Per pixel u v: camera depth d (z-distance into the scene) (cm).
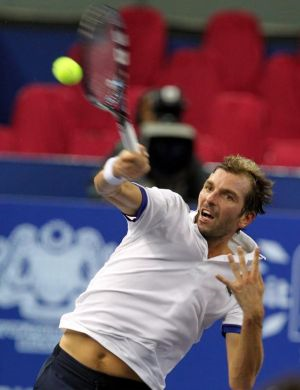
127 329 1229
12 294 1934
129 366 1231
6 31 2920
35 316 1930
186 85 2722
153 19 2777
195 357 1923
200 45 2938
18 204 1938
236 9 3072
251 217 1274
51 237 1936
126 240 1255
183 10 3066
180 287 1237
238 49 2769
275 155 2542
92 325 1234
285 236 1931
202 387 1923
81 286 1933
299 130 2734
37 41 2925
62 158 2411
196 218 1278
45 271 1934
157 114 2261
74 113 2619
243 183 1248
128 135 1125
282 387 710
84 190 2152
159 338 1235
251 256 1286
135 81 2752
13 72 2917
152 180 2059
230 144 2538
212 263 1245
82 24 1144
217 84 2727
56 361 1255
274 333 1930
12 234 1936
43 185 2150
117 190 1150
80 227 1936
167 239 1225
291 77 2752
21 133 2559
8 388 1930
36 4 3030
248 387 1245
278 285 1930
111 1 3052
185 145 2048
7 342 1931
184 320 1243
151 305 1233
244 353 1221
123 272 1239
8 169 2145
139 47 2759
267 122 2697
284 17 3056
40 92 2584
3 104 2912
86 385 1234
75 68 1259
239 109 2556
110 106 1129
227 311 1278
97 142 2538
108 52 1147
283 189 2127
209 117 2667
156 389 1262
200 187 2062
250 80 2764
